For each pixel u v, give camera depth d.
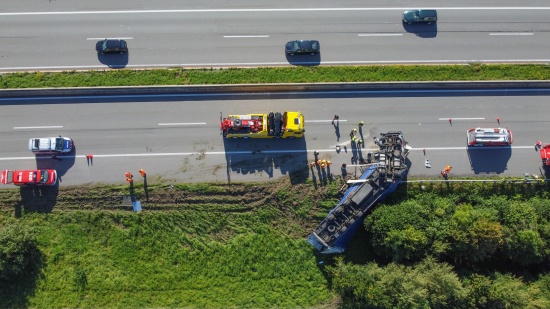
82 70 63.59
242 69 63.53
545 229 56.09
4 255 57.50
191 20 64.50
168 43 64.25
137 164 61.94
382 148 59.03
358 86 62.59
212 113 62.88
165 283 59.88
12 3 64.50
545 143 61.97
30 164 61.81
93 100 62.78
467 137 62.00
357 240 60.72
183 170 61.88
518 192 60.91
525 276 58.31
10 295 59.41
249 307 59.44
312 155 62.00
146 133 62.47
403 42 64.50
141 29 64.44
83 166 61.75
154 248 60.59
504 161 61.66
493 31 64.62
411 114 62.78
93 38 64.25
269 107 63.00
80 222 60.97
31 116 62.50
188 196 61.38
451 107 62.84
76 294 59.47
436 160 61.81
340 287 56.34
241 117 60.22
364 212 57.81
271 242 60.69
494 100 62.94
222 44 64.31
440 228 56.69
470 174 61.56
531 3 64.75
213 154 62.09
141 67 63.81
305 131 62.38
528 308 53.88
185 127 62.59
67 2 64.62
